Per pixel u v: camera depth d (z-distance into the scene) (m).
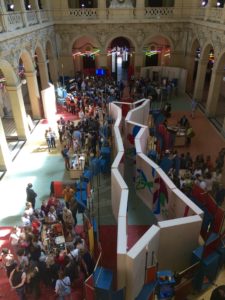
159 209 10.30
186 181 10.97
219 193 10.34
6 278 8.38
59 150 15.27
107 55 25.22
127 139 13.68
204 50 19.95
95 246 9.01
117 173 9.88
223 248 7.95
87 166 12.94
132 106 16.27
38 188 12.20
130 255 6.59
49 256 7.73
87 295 6.75
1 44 12.54
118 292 6.60
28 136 16.61
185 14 22.44
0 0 12.63
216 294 5.66
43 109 19.03
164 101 22.28
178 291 7.25
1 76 19.81
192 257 7.79
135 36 23.23
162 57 26.75
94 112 17.73
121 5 22.16
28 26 16.19
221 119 18.95
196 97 22.11
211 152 14.94
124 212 8.03
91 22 22.27
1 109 19.52
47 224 9.41
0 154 13.16
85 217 9.05
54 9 21.92
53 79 23.80
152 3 24.94
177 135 15.20
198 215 7.83
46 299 7.70
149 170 10.46
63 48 23.69
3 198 11.73
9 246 9.36
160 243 7.70
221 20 16.53
